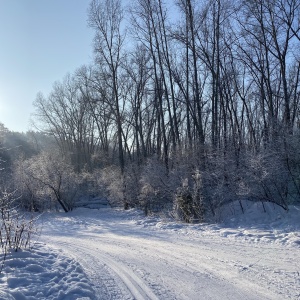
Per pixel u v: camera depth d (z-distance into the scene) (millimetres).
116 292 5934
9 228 8273
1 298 5016
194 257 8609
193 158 18797
